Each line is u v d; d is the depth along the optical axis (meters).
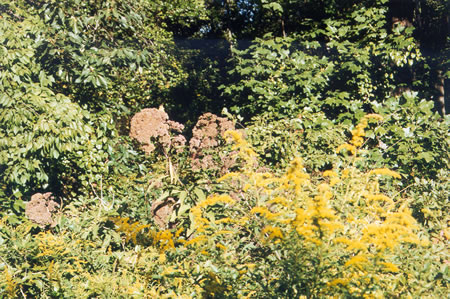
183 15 13.05
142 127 4.85
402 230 2.65
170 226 4.26
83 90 6.00
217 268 3.13
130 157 5.89
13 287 3.58
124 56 6.05
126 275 3.51
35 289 3.77
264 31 12.33
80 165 5.50
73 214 4.46
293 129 5.79
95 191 5.67
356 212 3.05
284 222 2.78
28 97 5.07
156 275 3.23
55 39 5.58
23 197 5.31
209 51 13.55
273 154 5.64
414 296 2.71
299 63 7.11
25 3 5.79
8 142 4.97
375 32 8.42
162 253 3.49
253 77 7.25
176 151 5.07
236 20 13.59
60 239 3.90
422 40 10.86
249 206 3.51
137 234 3.83
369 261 2.73
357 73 7.54
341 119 6.82
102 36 6.45
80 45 5.83
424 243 2.86
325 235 2.66
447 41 11.03
